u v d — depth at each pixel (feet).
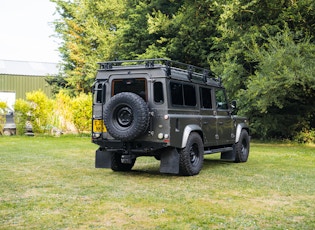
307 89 57.67
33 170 29.94
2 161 34.86
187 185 24.18
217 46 67.87
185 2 71.31
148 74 26.73
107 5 117.70
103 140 27.68
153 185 24.12
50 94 129.70
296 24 56.54
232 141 35.01
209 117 31.04
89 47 126.21
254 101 56.85
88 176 27.45
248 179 26.61
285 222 16.19
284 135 68.54
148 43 88.43
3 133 66.69
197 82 30.30
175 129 26.43
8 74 122.11
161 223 15.84
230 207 18.61
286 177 27.61
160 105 26.20
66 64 132.16
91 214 17.15
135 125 25.58
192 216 16.93
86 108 69.87
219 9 61.82
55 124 69.46
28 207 18.26
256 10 58.90
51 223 15.75
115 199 20.06
